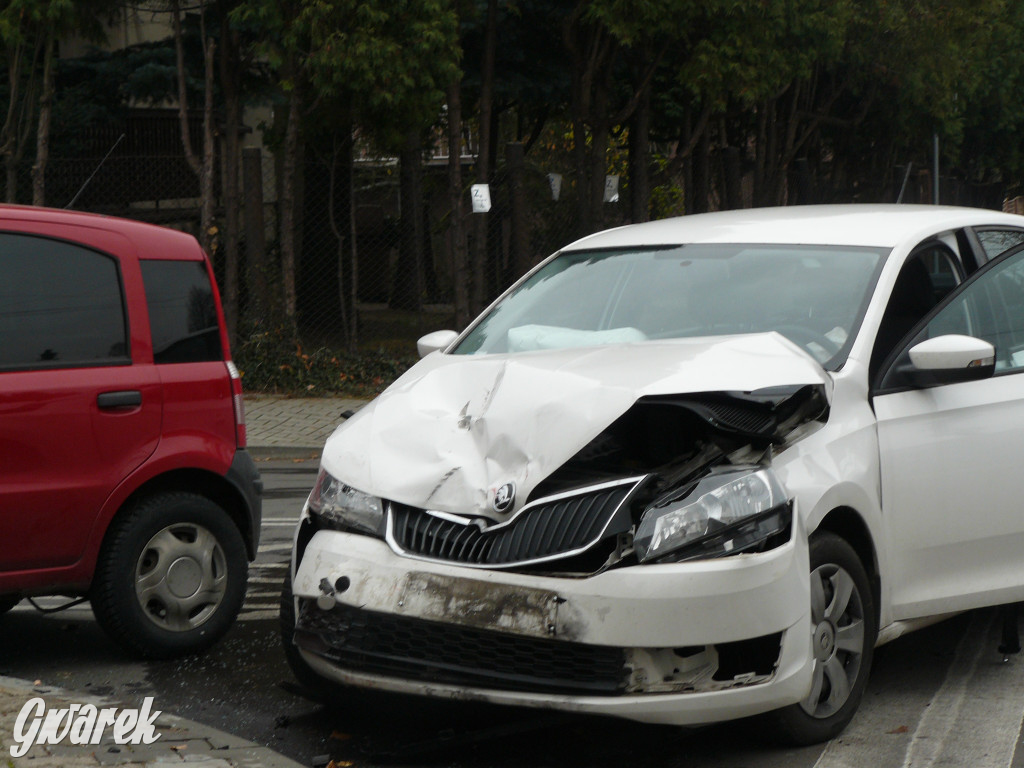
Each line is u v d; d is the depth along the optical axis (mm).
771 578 4105
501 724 4676
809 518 4398
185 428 5656
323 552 4410
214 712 4914
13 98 14898
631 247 5984
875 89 23562
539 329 5570
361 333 16656
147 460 5520
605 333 5395
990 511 5262
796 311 5223
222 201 17000
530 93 19891
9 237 5340
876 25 20719
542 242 17250
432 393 4805
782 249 5590
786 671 4156
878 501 4797
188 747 4379
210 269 5914
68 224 5516
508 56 19391
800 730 4480
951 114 24203
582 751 4504
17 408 5188
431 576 4156
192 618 5684
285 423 13047
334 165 16312
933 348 4977
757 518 4148
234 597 5781
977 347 4941
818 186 26781
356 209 17766
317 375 14922
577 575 4039
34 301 5340
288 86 14266
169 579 5598
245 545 5957
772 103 22406
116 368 5496
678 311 5434
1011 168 33969
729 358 4570
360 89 13812
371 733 4691
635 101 17406
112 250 5594
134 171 17125
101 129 18141
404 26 13789
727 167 20734
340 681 4367
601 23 15922
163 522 5574
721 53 15875
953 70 21609
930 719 4863
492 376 4738
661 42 17719
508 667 4098
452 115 15836
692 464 4297
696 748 4531
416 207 16672
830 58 18938
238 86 15578
